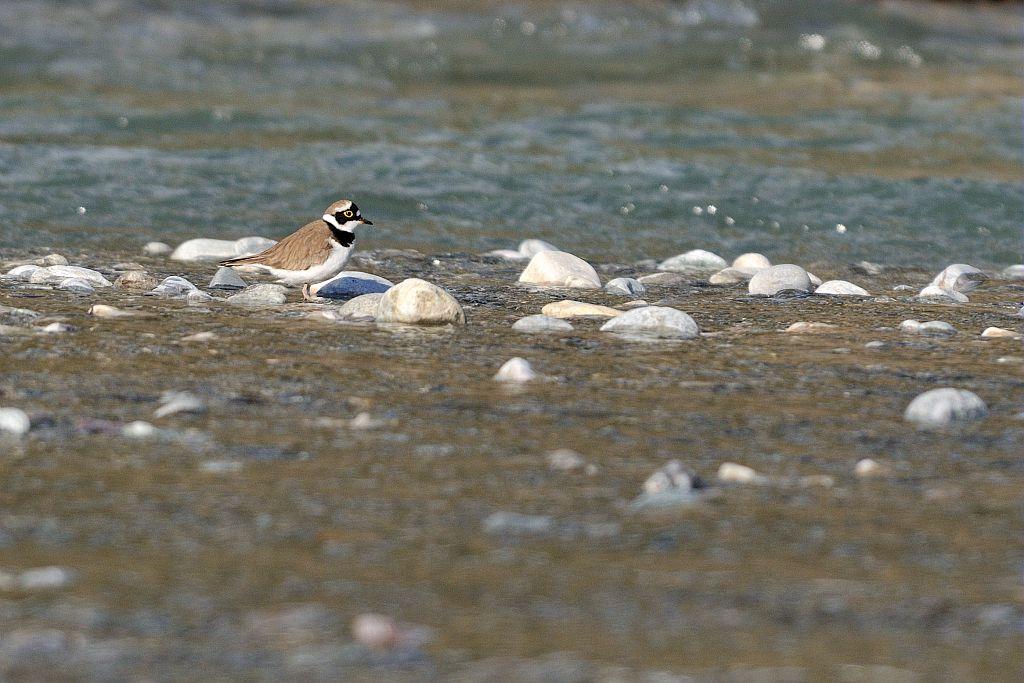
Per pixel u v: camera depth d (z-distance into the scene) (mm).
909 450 9000
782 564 6707
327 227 14891
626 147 26344
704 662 5562
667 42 40312
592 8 45125
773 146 26812
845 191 23562
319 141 25922
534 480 8156
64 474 8070
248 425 9352
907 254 20453
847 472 8445
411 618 5980
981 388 11031
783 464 8625
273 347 12141
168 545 6867
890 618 6043
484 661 5539
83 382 10539
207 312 13930
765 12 45969
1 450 8547
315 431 9227
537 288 16453
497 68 35062
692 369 11656
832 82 34281
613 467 8484
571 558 6762
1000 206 22922
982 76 35844
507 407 10070
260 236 20125
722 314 14820
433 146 25828
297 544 6922
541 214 22109
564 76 34281
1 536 6961
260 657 5543
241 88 30969
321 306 14562
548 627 5902
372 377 11008
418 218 21703
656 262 19219
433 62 35562
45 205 21125
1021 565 6719
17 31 35500
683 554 6844
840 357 12312
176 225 20469
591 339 12922
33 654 5523
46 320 13109
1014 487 8102
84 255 18141
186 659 5508
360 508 7539
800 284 16656
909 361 12164
